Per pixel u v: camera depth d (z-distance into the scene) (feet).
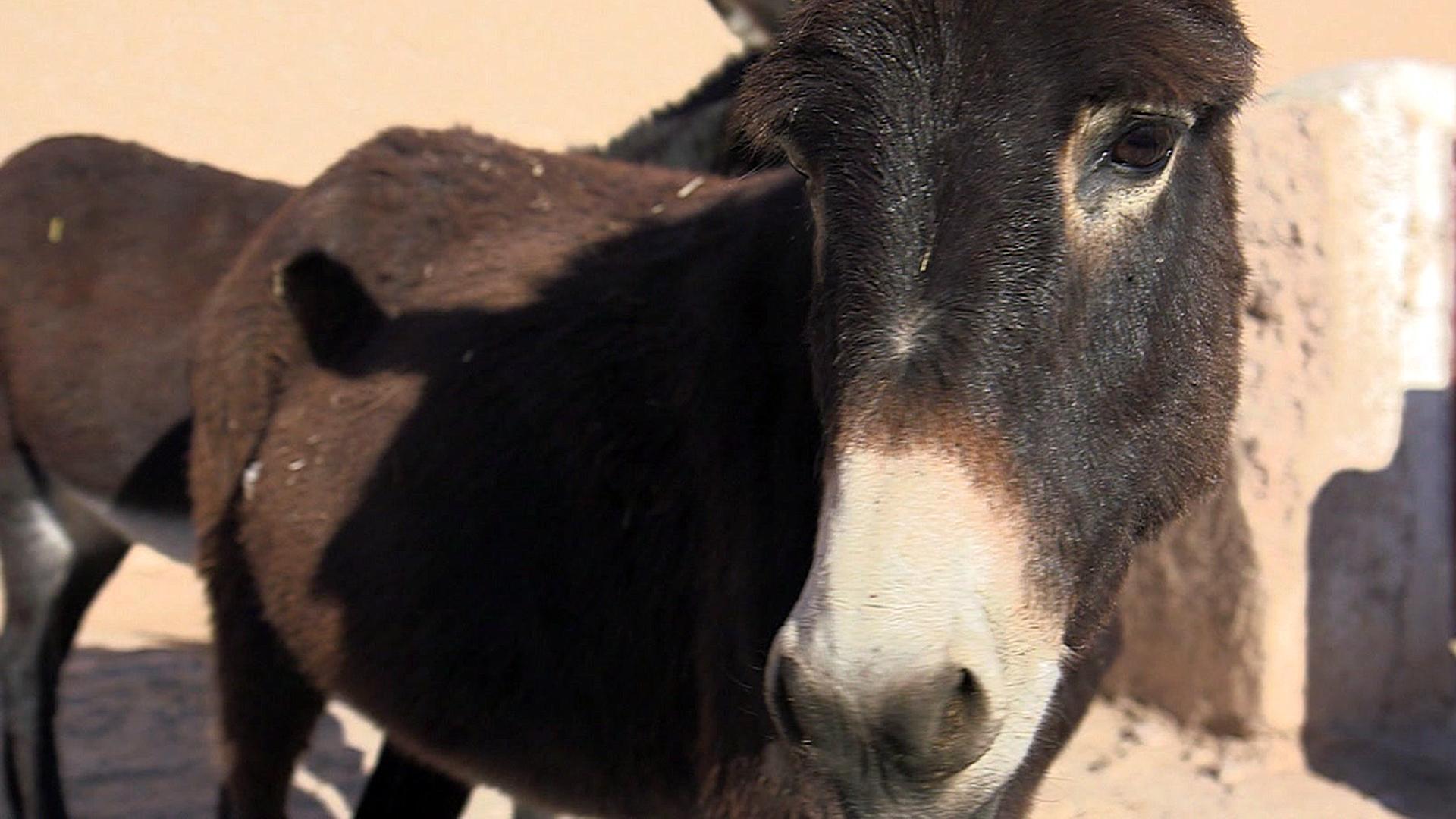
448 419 7.31
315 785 10.68
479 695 7.18
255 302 7.80
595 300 7.16
